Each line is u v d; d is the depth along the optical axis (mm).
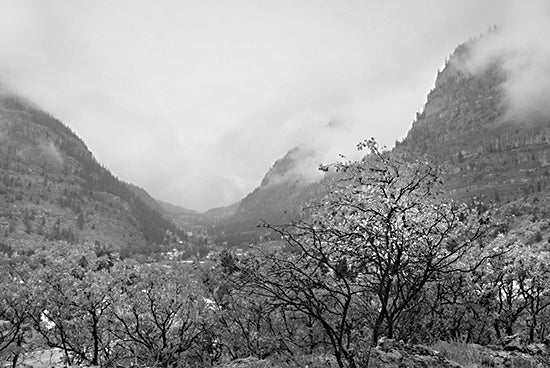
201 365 15953
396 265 9711
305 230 8727
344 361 7441
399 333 11062
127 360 18359
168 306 17234
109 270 19266
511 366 7754
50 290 17000
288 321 13086
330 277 9414
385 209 9922
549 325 15695
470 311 14289
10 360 16109
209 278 15055
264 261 8062
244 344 14773
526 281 14945
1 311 16344
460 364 7902
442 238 10062
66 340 17750
